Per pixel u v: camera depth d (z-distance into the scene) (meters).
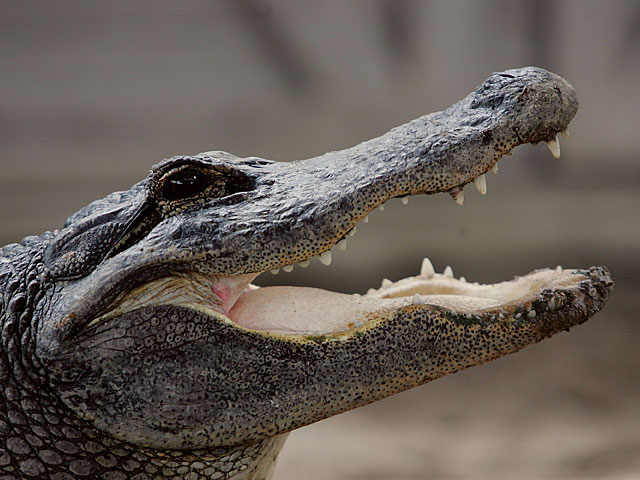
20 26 51.38
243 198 9.17
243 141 53.56
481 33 52.66
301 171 9.55
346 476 19.08
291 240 8.91
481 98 9.66
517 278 10.09
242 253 8.85
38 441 8.79
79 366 8.58
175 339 8.69
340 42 53.41
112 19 52.22
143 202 9.12
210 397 8.70
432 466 19.95
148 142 52.88
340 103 53.91
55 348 8.55
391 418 24.34
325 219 8.95
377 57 53.62
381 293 10.62
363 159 9.41
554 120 9.41
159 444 8.67
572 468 19.25
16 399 8.78
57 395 8.66
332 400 8.91
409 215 46.50
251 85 53.81
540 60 52.25
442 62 53.34
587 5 50.66
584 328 31.16
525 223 43.47
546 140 9.60
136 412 8.59
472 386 26.81
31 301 8.95
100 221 9.06
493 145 9.33
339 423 23.95
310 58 53.47
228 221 8.92
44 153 51.72
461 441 21.91
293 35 53.25
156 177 9.05
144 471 9.02
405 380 9.05
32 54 51.62
